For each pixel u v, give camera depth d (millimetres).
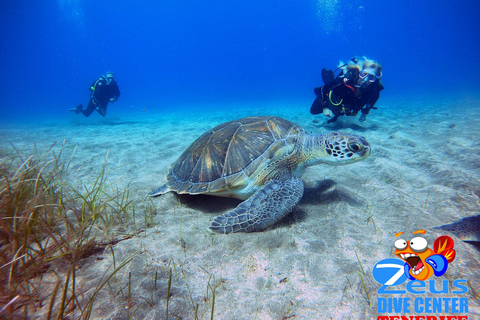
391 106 4121
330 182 1119
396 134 1897
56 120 4719
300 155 1030
